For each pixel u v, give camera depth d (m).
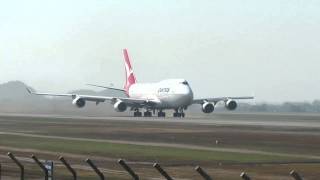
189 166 92.12
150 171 86.94
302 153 110.50
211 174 83.19
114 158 103.50
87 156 106.88
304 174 82.94
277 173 83.94
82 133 168.00
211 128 189.88
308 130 179.62
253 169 88.19
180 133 165.12
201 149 118.69
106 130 180.62
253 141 137.62
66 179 79.56
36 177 81.12
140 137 151.62
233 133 164.75
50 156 107.50
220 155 107.06
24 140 143.62
